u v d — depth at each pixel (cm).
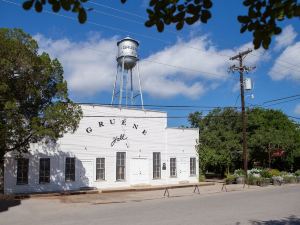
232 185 3578
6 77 2166
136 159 3403
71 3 394
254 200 2334
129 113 3394
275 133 4488
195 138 3875
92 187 3114
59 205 2197
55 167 2952
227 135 4394
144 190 3152
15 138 2347
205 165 4169
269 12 406
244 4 412
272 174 3825
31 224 1566
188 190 3128
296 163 5219
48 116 2320
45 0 392
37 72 2298
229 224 1481
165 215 1731
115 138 3284
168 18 424
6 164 2728
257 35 416
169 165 3628
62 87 2384
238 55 3578
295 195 2631
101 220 1620
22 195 2614
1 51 2131
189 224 1484
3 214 1889
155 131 3559
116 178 3266
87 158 3116
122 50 3609
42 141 2867
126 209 1980
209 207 2011
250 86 3603
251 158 4691
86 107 3141
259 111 4800
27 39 2267
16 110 2172
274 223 1500
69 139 3031
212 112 4669
